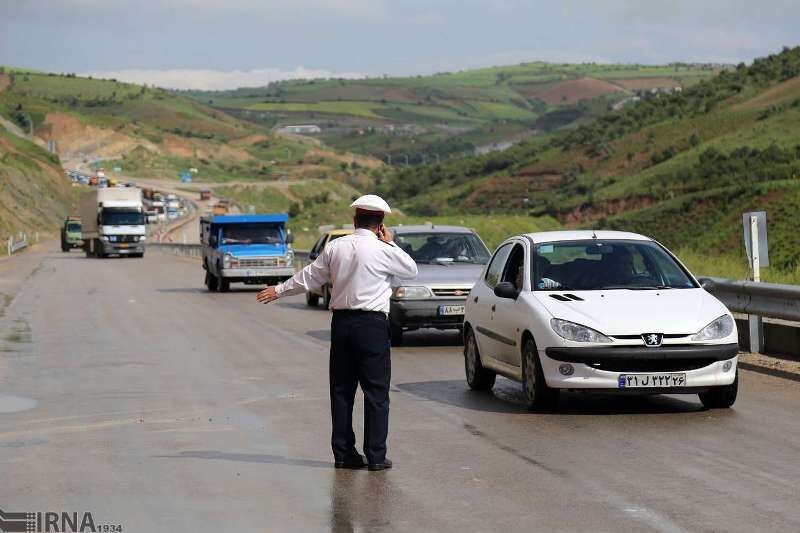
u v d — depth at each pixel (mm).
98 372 23859
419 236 32281
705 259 43500
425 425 16984
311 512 11680
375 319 13609
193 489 12828
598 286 19109
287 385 21625
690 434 15852
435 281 29109
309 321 37281
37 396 20375
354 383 13945
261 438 16047
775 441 15211
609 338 17297
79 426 17125
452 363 25500
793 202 164500
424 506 11875
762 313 24078
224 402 19500
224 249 54781
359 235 13711
